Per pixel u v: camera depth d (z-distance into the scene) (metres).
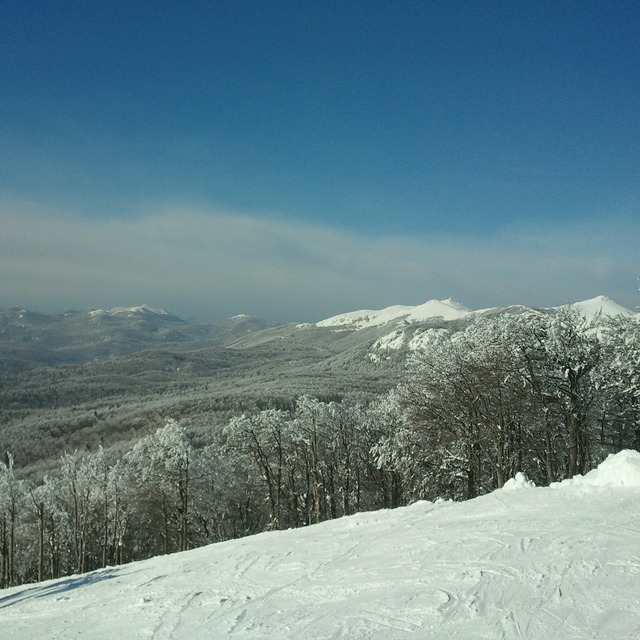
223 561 11.37
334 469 38.09
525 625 5.80
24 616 9.73
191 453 35.75
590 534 8.38
